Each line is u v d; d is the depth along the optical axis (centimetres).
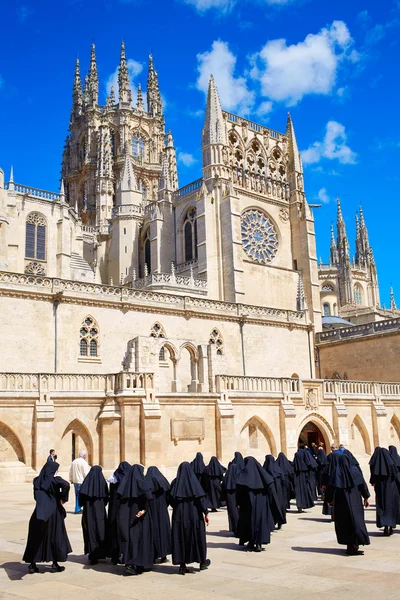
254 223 7850
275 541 1838
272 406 4494
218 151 7544
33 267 7119
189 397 3959
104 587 1297
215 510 2548
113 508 1530
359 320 9688
